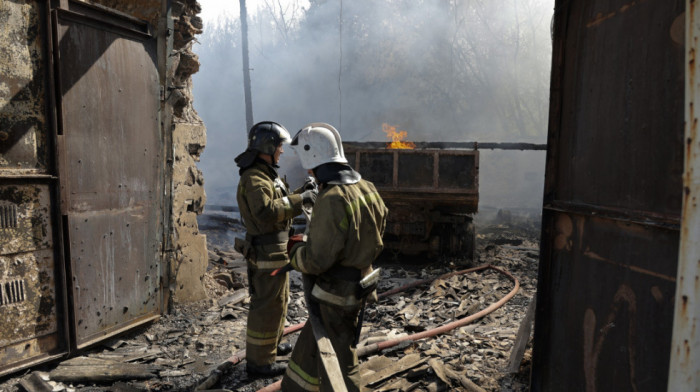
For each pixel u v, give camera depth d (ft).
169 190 16.06
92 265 13.10
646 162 5.85
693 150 4.12
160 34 15.48
